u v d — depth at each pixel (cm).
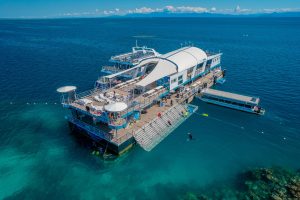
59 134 4722
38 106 5925
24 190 3334
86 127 4297
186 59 6222
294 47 14488
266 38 19538
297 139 4612
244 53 12688
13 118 5306
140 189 3384
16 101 6188
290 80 7956
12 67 9400
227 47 14812
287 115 5541
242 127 5050
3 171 3678
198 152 4219
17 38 19250
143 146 4075
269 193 3177
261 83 7731
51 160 3950
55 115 5481
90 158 4003
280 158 4044
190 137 4631
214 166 3866
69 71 8956
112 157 3978
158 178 3594
